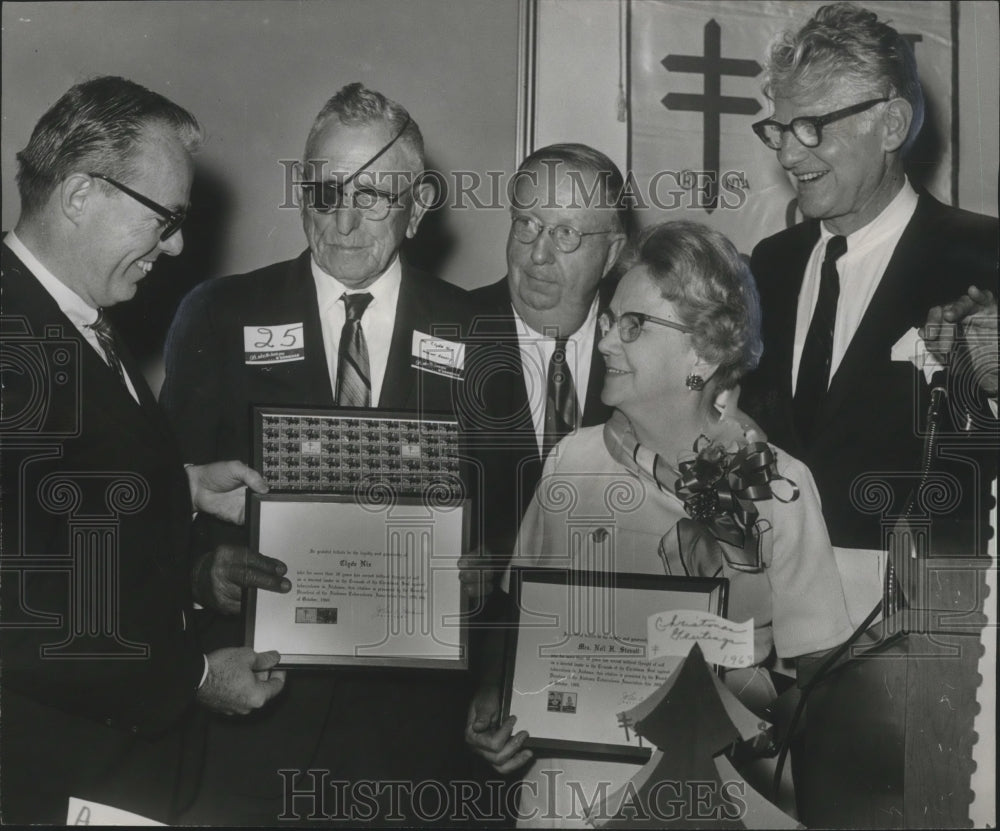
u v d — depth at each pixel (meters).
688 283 2.33
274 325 2.32
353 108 2.34
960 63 2.41
